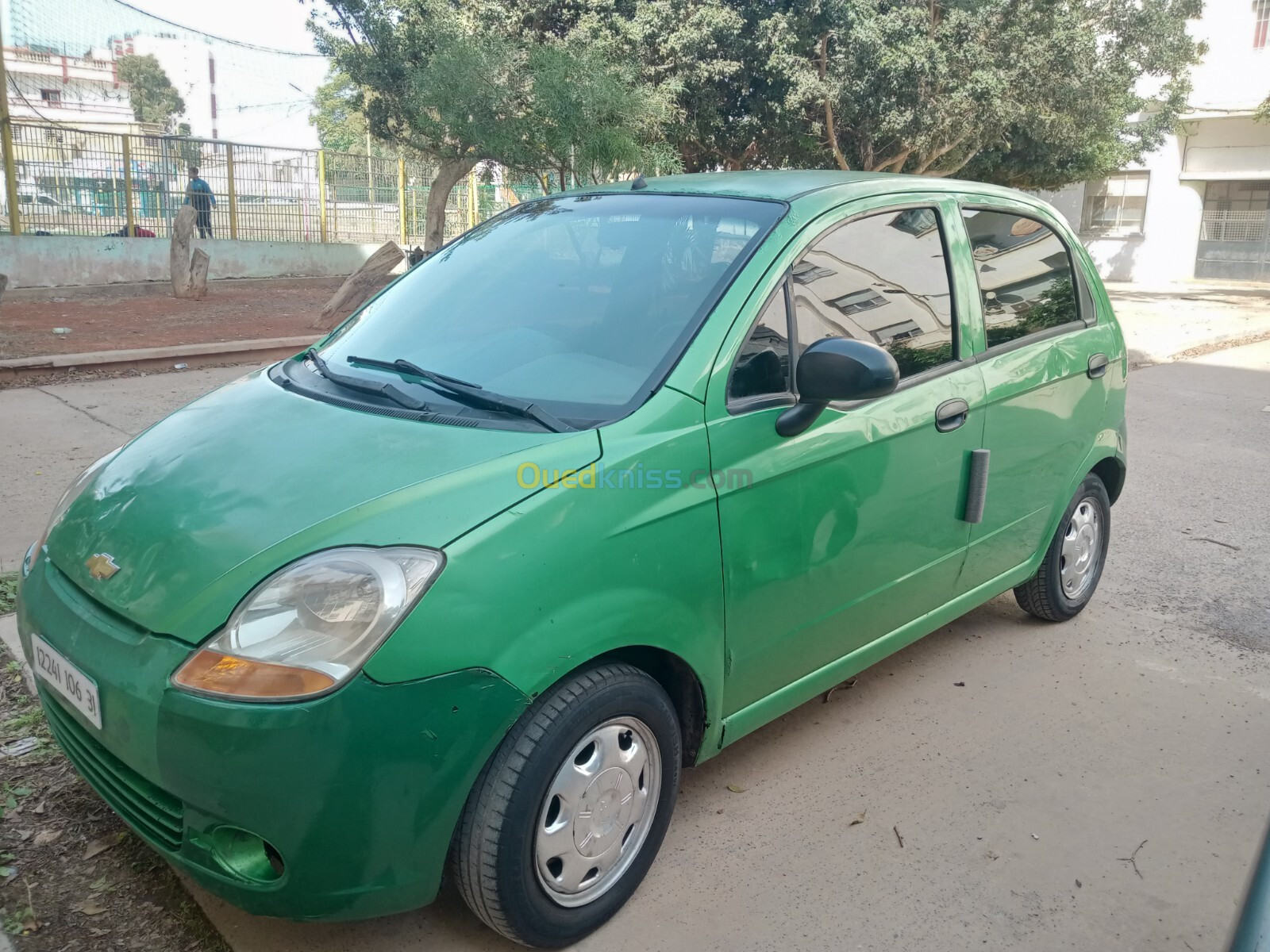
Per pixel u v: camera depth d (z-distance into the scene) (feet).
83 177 53.57
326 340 11.09
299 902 6.79
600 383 8.55
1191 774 10.69
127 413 24.21
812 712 11.87
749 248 9.36
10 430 22.24
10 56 55.47
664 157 48.37
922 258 10.96
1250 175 85.10
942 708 12.00
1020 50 52.37
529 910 7.44
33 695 11.24
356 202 67.26
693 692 8.73
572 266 10.25
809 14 50.83
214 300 50.83
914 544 10.62
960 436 10.86
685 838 9.39
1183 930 8.39
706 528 8.24
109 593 7.40
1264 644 13.93
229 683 6.52
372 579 6.70
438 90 43.86
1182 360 40.57
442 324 10.18
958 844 9.40
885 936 8.20
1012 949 8.12
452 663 6.71
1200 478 22.25
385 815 6.69
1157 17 59.21
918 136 52.90
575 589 7.33
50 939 7.83
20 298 48.80
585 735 7.52
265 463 8.04
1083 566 14.34
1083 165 65.82
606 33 49.60
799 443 9.00
